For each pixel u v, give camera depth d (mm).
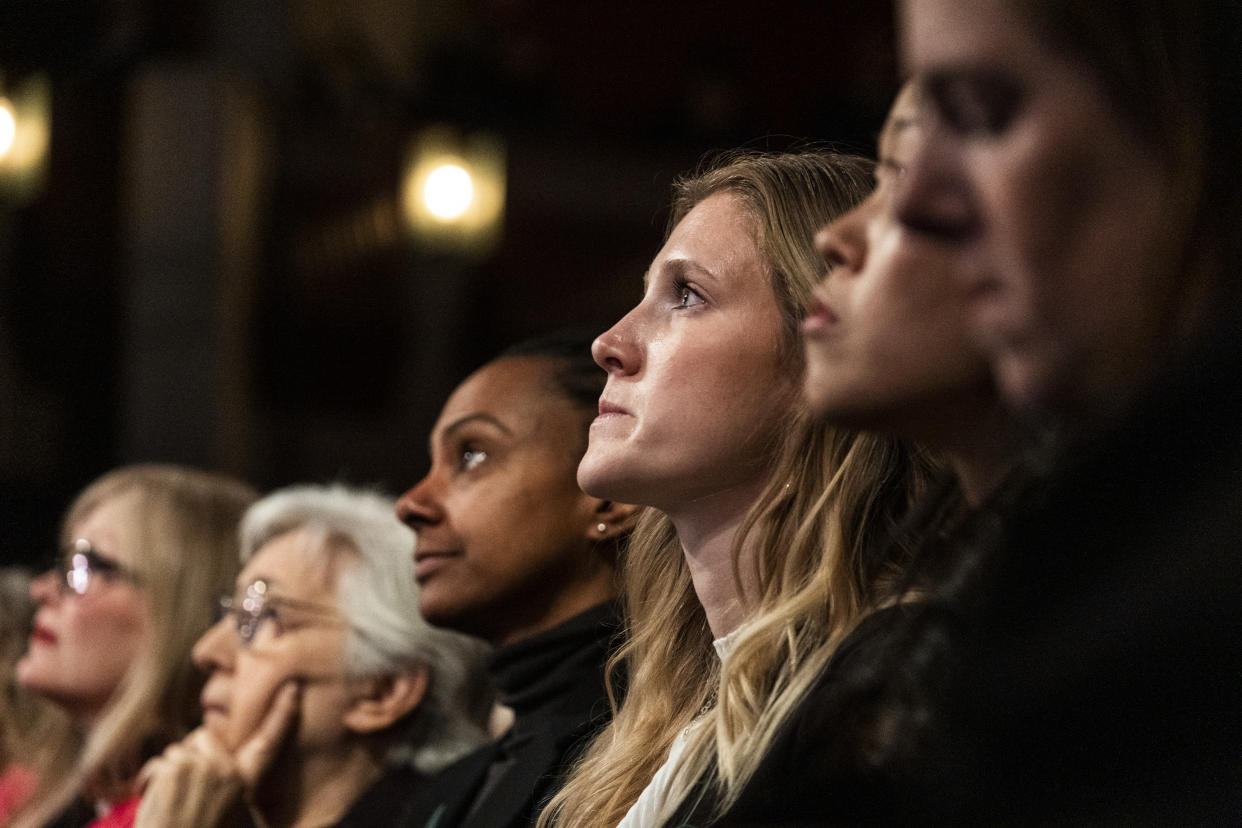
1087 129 588
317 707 3053
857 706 793
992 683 561
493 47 15523
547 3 15773
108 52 11023
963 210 642
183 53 11648
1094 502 542
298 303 14789
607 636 2578
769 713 1410
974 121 625
